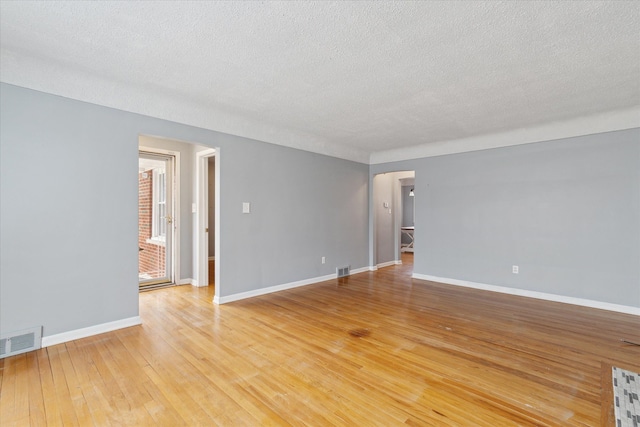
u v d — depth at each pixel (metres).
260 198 4.29
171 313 3.50
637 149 3.55
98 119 2.89
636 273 3.56
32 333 2.53
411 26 2.02
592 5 1.79
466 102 3.37
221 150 3.84
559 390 2.00
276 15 1.91
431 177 5.34
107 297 2.94
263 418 1.73
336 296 4.28
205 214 4.77
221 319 3.31
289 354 2.50
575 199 3.96
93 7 1.84
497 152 4.60
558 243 4.09
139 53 2.39
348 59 2.46
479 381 2.11
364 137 4.91
